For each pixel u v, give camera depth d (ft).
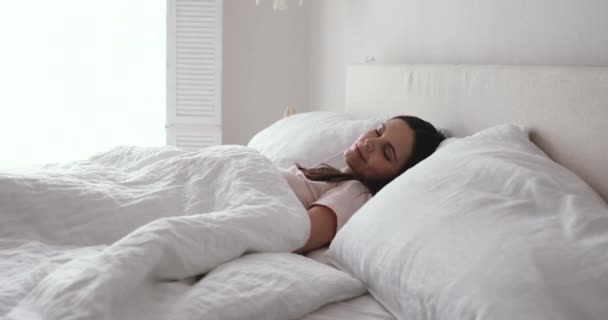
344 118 8.04
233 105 14.25
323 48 12.69
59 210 4.90
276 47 14.12
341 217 5.35
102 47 14.97
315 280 4.02
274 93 14.25
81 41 14.92
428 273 3.70
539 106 5.11
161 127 15.30
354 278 4.30
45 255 4.48
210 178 5.35
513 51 6.00
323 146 7.07
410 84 7.45
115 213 5.00
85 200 4.98
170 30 13.14
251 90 14.24
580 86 4.66
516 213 3.73
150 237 3.84
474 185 4.17
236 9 13.98
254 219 4.46
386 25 9.33
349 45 11.07
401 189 4.53
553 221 3.57
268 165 5.37
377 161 5.79
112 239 4.94
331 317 3.97
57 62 14.93
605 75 4.43
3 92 14.87
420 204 4.22
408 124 5.97
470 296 3.34
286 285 3.85
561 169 4.34
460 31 7.07
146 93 15.19
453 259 3.61
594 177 4.52
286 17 14.05
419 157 5.90
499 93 5.68
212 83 13.29
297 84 14.25
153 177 5.60
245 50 14.11
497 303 3.19
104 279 3.46
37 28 14.78
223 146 5.93
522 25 5.84
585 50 4.96
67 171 5.69
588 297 3.08
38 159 15.10
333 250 4.72
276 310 3.75
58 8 14.74
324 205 5.38
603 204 3.93
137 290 3.63
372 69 8.74
